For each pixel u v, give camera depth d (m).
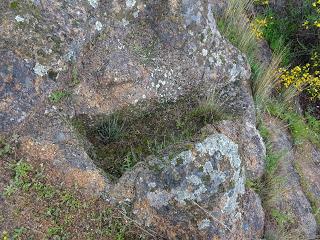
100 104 1.66
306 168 2.25
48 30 1.55
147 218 1.48
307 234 1.92
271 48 2.70
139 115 1.75
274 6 2.82
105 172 1.54
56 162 1.48
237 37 2.27
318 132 2.60
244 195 1.62
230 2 2.28
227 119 1.82
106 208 1.48
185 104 1.84
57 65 1.55
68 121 1.57
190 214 1.46
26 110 1.49
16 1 1.51
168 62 1.81
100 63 1.67
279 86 2.48
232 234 1.50
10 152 1.46
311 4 2.73
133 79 1.71
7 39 1.48
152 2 1.81
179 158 1.49
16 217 1.38
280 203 1.91
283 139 2.20
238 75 2.00
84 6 1.65
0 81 1.46
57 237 1.40
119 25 1.74
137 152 1.64
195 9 1.84
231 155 1.55
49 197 1.44
